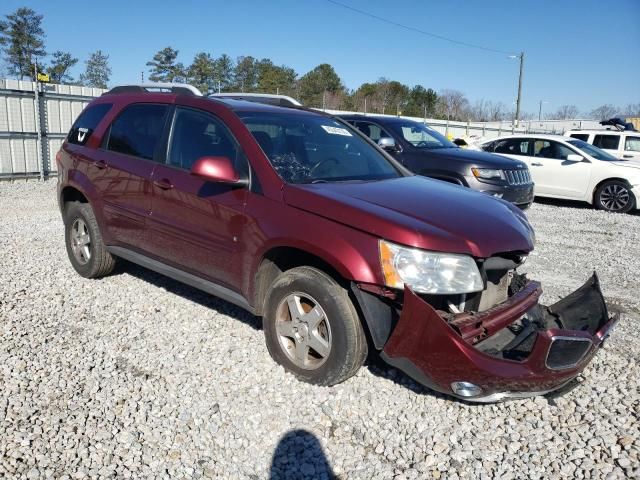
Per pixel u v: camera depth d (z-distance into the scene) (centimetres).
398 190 401
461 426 338
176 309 499
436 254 323
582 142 1410
